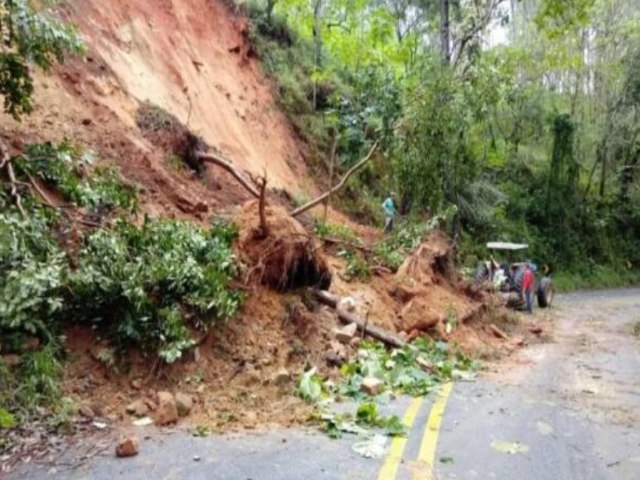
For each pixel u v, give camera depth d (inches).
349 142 705.0
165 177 348.5
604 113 1369.3
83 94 359.3
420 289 426.0
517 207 1162.0
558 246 1187.9
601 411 258.7
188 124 449.1
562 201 1212.5
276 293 302.2
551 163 1239.5
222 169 444.1
